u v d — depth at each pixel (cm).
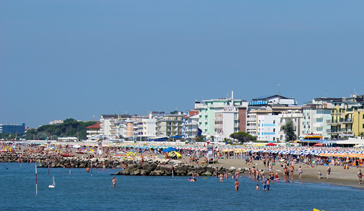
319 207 10412
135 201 11575
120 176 16338
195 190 12888
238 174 15125
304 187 12794
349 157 16362
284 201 11075
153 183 14350
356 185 12950
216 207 10675
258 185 12950
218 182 14300
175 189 13150
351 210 10125
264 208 10469
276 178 13925
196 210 10438
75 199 12012
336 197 11388
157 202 11388
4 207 11162
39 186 14350
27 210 10812
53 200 11944
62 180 15662
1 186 14438
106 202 11531
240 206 10712
